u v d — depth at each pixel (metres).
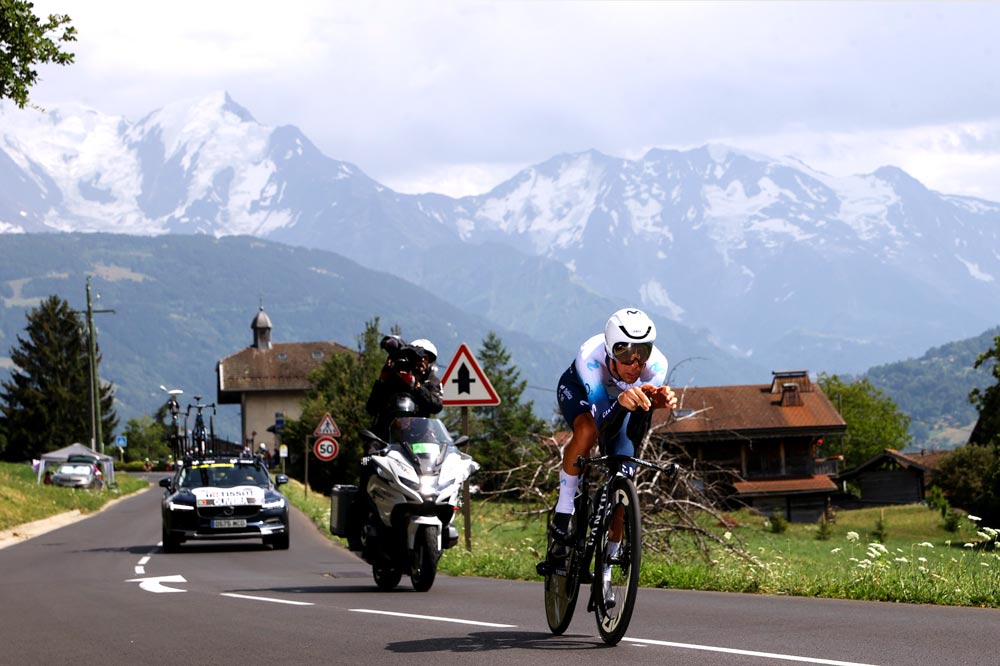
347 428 82.62
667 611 12.15
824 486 102.44
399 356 16.42
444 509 15.72
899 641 9.26
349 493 16.23
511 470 24.53
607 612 9.32
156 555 28.20
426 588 15.53
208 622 12.22
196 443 51.56
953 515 62.62
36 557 28.44
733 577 15.57
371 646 9.84
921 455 149.88
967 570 13.54
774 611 11.91
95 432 88.56
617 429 9.80
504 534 28.86
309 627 11.40
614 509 9.30
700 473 24.05
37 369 153.12
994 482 57.03
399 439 16.03
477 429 97.00
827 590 13.91
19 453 150.12
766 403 107.19
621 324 9.43
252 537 29.61
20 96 27.39
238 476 30.92
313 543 33.12
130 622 12.54
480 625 11.16
